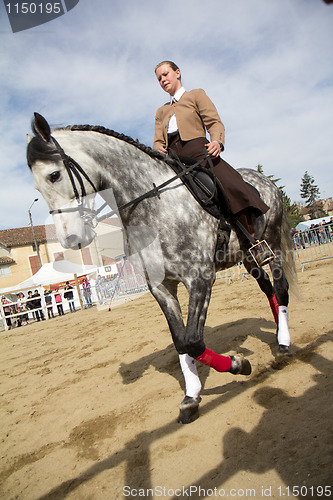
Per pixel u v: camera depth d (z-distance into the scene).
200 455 2.25
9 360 7.18
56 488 2.33
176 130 3.12
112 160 2.70
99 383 4.20
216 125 3.02
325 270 8.97
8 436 3.37
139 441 2.62
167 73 3.15
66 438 3.02
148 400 3.29
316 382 2.75
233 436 2.34
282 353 3.38
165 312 2.79
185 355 2.82
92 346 6.41
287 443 2.11
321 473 1.79
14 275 37.06
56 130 2.67
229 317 5.71
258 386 2.96
